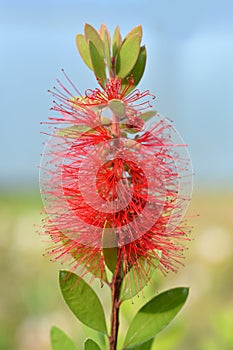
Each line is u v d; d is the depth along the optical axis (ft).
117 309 1.22
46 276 3.03
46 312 2.73
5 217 3.62
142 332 1.26
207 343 1.97
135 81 1.24
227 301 2.62
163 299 1.26
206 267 2.72
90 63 1.25
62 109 1.18
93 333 1.35
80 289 1.23
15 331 2.82
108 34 1.23
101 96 1.18
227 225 3.32
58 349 1.30
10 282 3.06
